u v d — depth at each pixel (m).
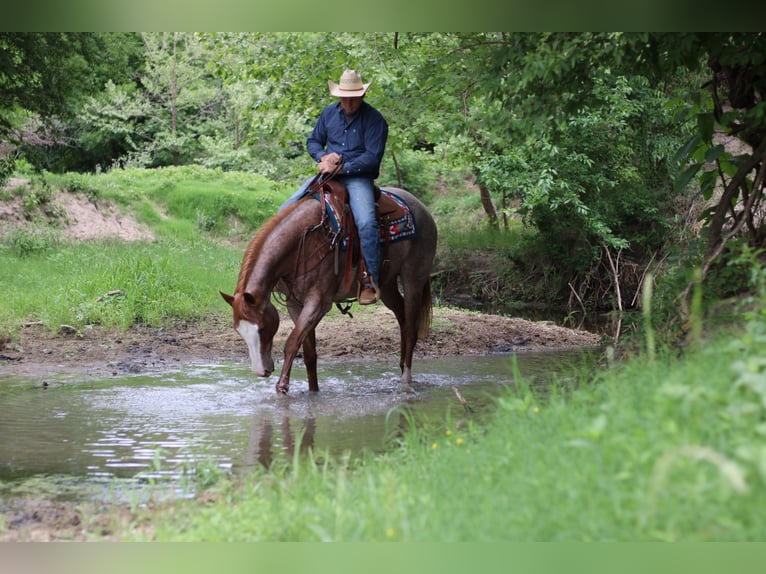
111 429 8.82
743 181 9.59
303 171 28.98
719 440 4.53
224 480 6.60
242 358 13.52
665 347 7.21
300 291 10.52
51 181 29.95
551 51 9.36
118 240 26.06
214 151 41.50
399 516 4.89
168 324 15.45
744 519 4.04
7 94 21.48
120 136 46.00
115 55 23.64
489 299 26.34
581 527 4.29
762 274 6.44
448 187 39.94
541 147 21.30
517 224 32.03
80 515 6.11
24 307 15.59
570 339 15.79
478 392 10.74
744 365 4.86
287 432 8.67
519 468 5.19
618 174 24.39
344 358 13.57
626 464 4.43
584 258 24.97
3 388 10.98
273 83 20.58
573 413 5.86
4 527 5.86
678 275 9.20
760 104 8.97
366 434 8.56
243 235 31.47
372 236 10.67
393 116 18.05
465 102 14.12
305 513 5.27
